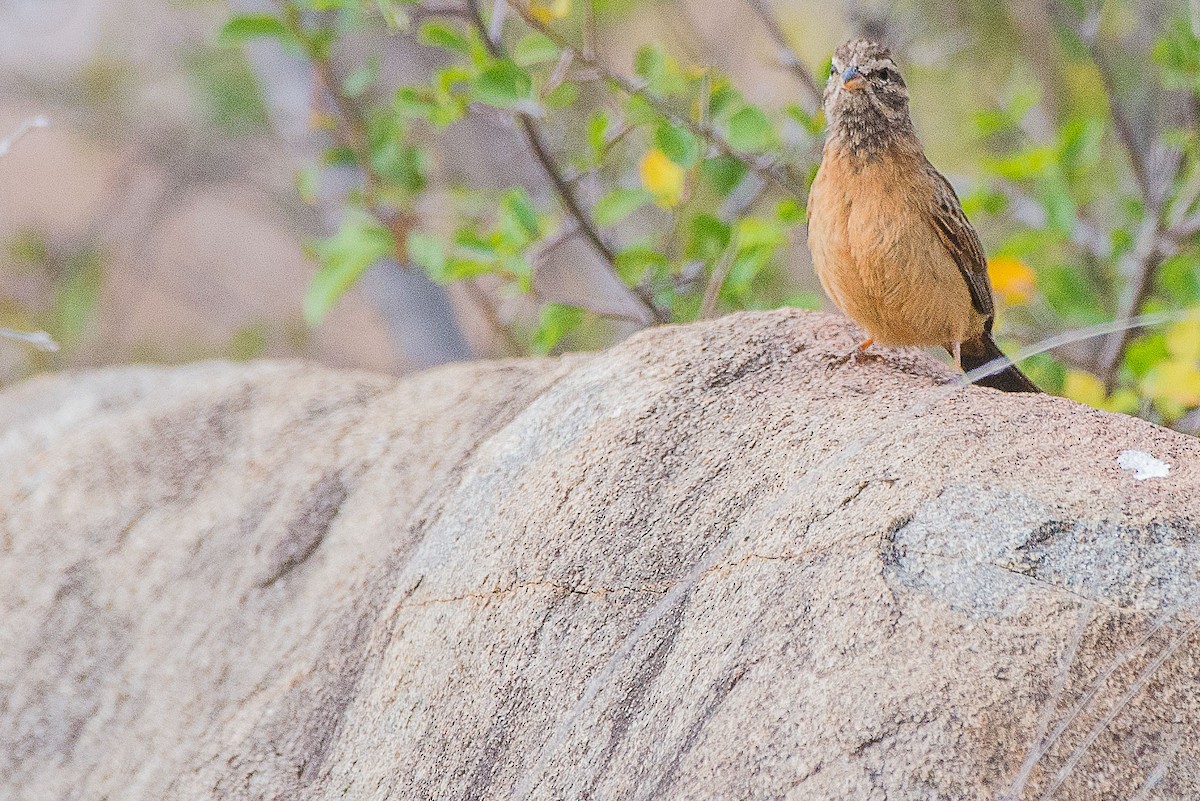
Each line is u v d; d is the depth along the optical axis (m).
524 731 7.04
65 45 26.80
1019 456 6.60
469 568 7.80
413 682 7.75
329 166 15.09
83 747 9.23
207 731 8.72
